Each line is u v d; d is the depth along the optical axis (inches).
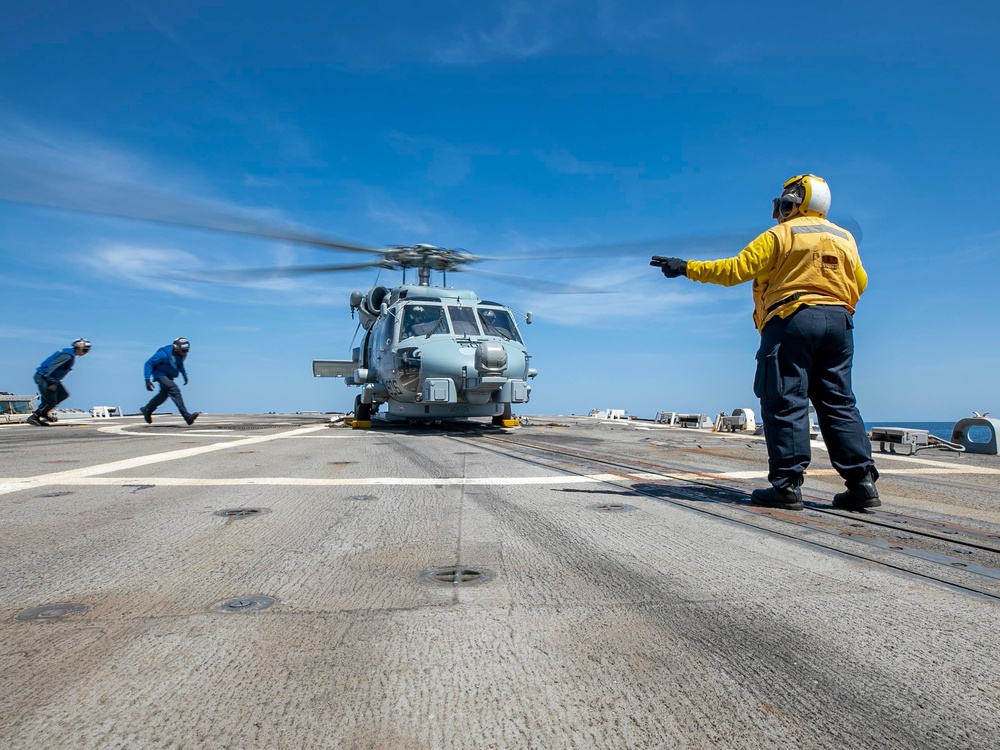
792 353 155.7
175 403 573.6
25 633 74.9
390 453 294.0
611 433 460.8
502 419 557.9
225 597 88.1
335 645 71.6
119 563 105.0
